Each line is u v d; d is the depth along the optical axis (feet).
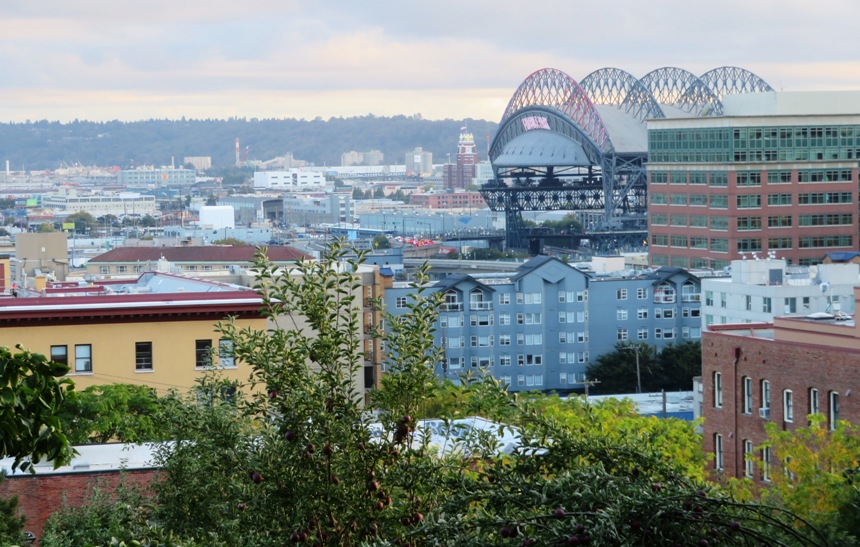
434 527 187.32
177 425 299.99
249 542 233.35
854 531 271.49
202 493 286.05
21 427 178.19
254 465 237.86
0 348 179.11
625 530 176.96
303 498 231.50
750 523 201.36
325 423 236.63
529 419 219.00
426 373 246.06
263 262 249.34
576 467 207.00
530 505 191.31
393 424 244.22
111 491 423.23
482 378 241.76
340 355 246.06
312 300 248.11
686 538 179.93
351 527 232.94
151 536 239.09
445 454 242.58
